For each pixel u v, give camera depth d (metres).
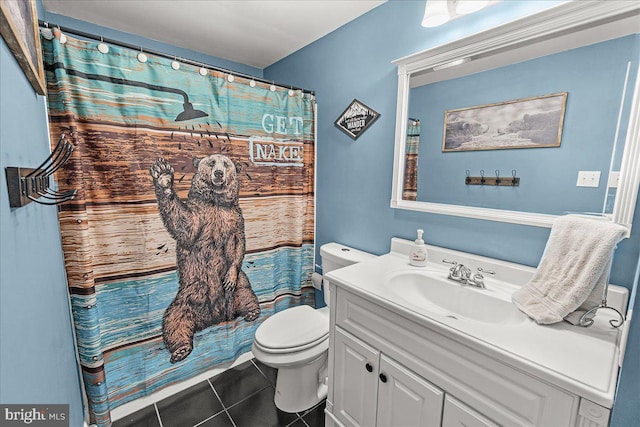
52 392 0.78
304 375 1.53
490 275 1.23
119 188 1.33
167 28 1.80
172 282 1.53
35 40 0.84
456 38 1.28
